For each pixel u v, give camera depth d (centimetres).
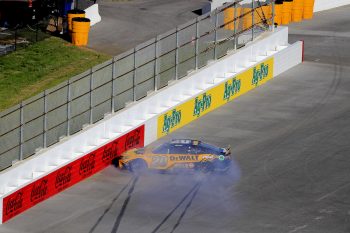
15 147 12006
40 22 18350
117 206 11138
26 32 17938
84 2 19425
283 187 11462
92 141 12594
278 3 18775
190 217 10750
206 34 14050
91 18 18650
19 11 18450
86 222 10781
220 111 13938
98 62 16400
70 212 11094
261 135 13062
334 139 12888
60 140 12388
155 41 13288
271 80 15188
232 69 14425
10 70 16062
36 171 12112
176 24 18962
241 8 14850
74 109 12456
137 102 13088
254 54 14900
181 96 13575
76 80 12406
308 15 19588
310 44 17425
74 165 11838
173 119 13275
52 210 11200
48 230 10669
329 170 11931
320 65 16075
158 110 13212
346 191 11338
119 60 12838
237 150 12544
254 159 12269
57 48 17112
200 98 13700
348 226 10456
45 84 15475
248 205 11006
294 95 14588
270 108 14050
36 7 18500
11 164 12038
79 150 12469
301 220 10600
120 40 17725
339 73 15675
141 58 13100
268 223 10531
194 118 13650
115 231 10475
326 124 13425
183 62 13725
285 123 13488
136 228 10525
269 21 15450
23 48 17100
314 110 13988
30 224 10894
